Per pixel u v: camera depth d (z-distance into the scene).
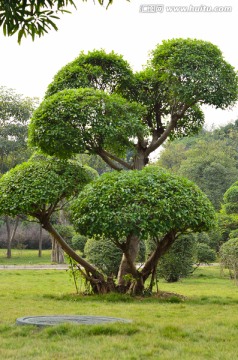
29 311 8.39
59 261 30.00
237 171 42.16
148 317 7.86
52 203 10.88
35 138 11.32
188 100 11.93
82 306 9.30
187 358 4.93
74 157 12.91
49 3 4.48
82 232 10.23
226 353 5.18
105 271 15.68
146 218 9.46
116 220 9.47
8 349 5.29
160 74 12.39
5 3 4.39
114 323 6.45
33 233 40.41
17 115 32.56
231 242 18.38
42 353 5.10
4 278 17.20
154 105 13.16
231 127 57.53
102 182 10.24
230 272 18.33
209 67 11.78
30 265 27.02
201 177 41.72
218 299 10.72
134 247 11.62
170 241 10.95
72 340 5.64
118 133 10.95
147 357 5.00
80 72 12.34
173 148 52.97
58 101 11.00
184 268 17.17
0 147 32.12
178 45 12.14
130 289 11.11
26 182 10.70
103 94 11.13
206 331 6.41
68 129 10.90
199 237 23.48
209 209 10.50
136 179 10.05
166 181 10.23
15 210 10.59
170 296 11.03
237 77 12.25
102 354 5.04
